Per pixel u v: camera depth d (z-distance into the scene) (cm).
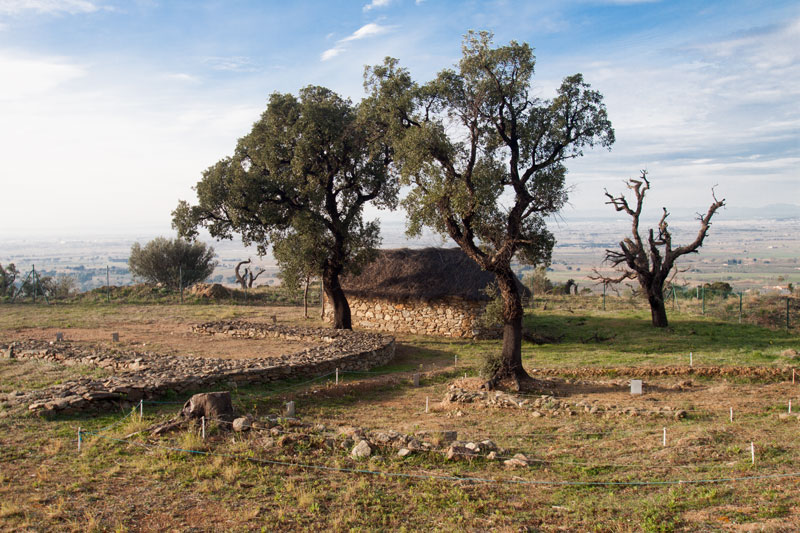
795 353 2300
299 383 1864
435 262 3500
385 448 1105
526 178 2006
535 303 4366
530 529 771
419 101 1991
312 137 2752
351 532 750
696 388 1872
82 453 1027
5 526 737
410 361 2545
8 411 1247
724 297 4534
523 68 1873
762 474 948
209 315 3703
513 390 1895
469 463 1045
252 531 750
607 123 1992
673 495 873
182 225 2853
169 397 1495
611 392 1870
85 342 2516
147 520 774
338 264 3091
